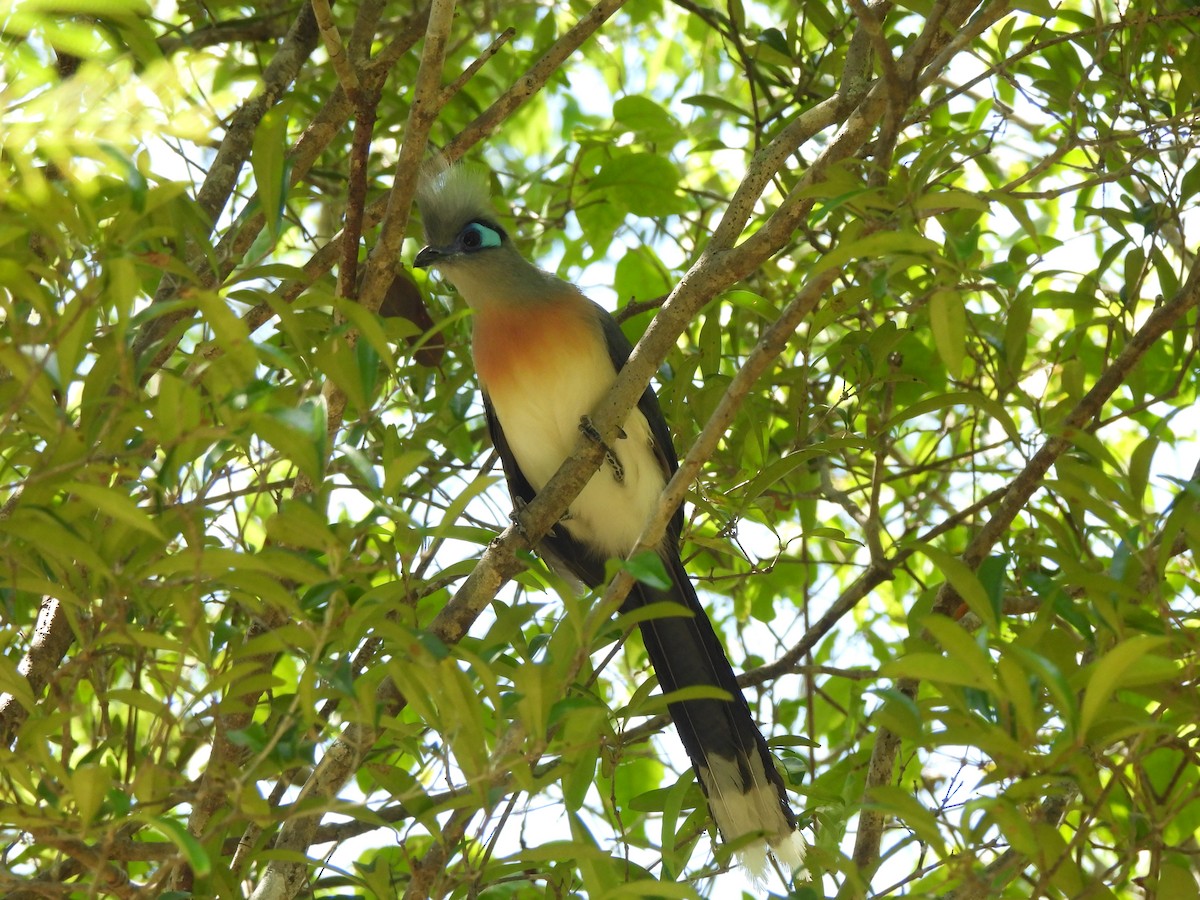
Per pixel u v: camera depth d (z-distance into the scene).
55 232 5.09
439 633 7.17
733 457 9.10
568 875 6.82
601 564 10.47
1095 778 5.27
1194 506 5.23
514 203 12.96
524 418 9.59
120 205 5.80
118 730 7.68
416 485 9.02
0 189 5.03
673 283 11.77
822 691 10.31
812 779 8.24
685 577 9.09
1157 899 5.26
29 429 5.07
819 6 10.07
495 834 6.10
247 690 5.54
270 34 10.57
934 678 4.75
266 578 4.99
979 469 9.40
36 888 5.48
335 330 5.32
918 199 5.65
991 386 10.38
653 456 9.79
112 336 5.48
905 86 6.66
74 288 4.90
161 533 4.76
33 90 5.91
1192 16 8.59
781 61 10.60
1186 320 7.94
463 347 10.28
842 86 8.02
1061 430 5.37
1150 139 7.98
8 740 6.59
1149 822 5.40
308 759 5.32
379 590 5.41
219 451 5.47
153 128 5.79
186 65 7.29
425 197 9.87
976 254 6.63
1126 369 6.89
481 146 12.41
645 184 10.62
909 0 7.66
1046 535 8.35
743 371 6.18
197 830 6.14
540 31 12.41
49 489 5.02
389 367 5.20
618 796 9.73
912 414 6.91
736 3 10.80
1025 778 4.82
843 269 7.65
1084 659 6.42
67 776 5.16
